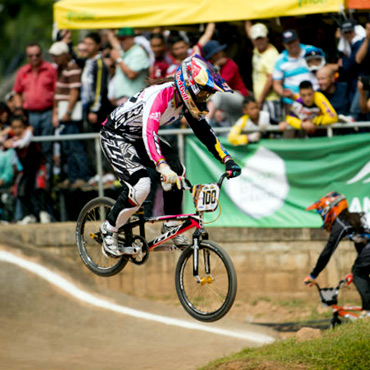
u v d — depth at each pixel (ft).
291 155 85.35
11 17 234.99
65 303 88.43
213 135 51.70
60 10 92.38
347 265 86.33
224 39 89.04
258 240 89.30
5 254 94.68
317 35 86.79
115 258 53.11
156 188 87.61
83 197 93.66
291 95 83.66
